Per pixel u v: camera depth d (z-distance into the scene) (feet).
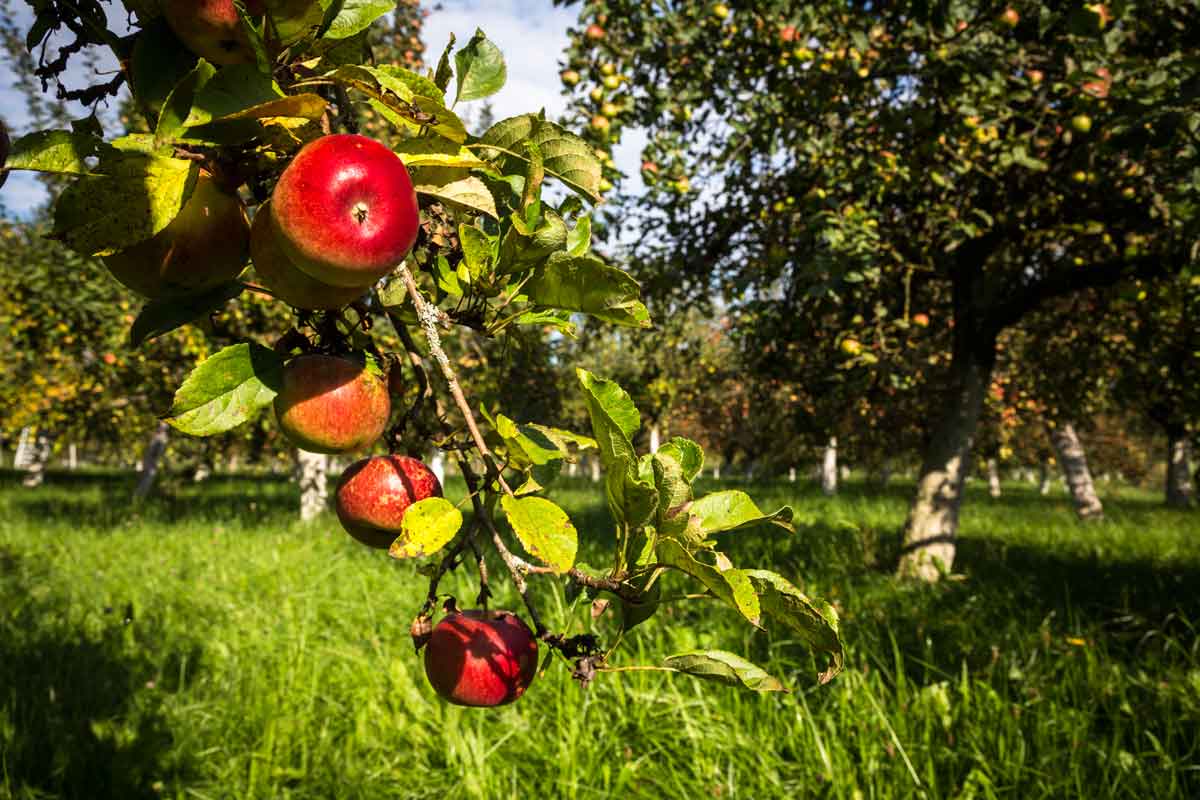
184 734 11.12
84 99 3.17
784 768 9.93
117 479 76.89
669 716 11.16
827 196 16.44
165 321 2.88
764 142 16.98
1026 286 21.99
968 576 21.27
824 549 25.48
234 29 2.65
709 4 15.92
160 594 19.02
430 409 3.42
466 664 3.34
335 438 3.10
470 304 3.47
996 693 11.06
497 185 3.53
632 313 3.20
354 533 3.50
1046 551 27.78
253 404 2.91
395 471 3.39
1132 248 18.60
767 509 39.14
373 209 2.54
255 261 2.82
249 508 40.40
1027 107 16.53
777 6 14.48
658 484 2.89
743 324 23.08
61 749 10.20
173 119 2.38
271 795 9.93
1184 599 18.85
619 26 16.21
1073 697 11.43
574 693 11.56
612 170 14.97
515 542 17.76
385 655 13.82
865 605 17.78
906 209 20.89
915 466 85.15
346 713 12.00
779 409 31.07
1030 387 33.50
